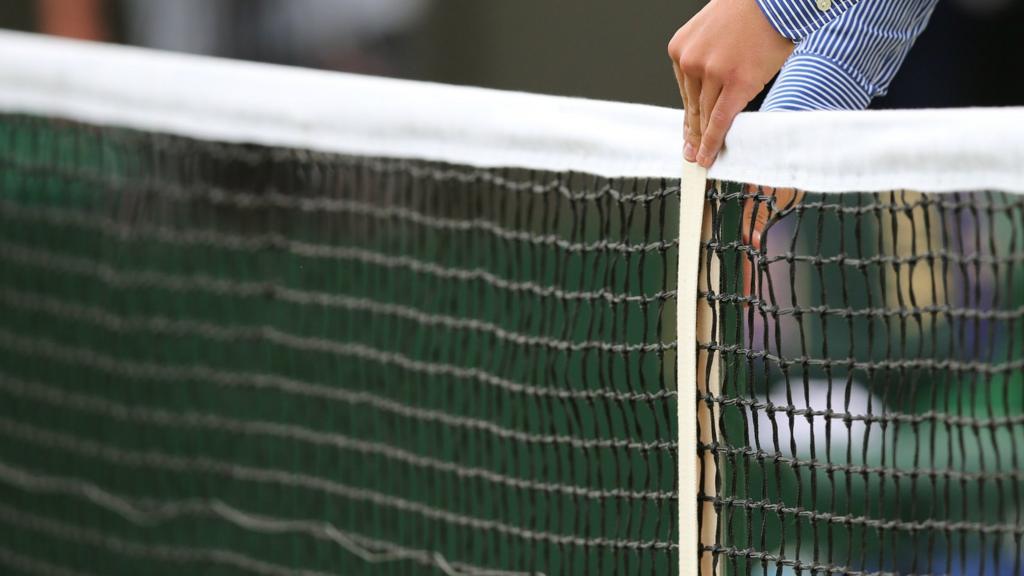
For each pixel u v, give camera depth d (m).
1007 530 8.87
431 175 14.12
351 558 18.97
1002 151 8.20
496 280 12.84
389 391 19.11
